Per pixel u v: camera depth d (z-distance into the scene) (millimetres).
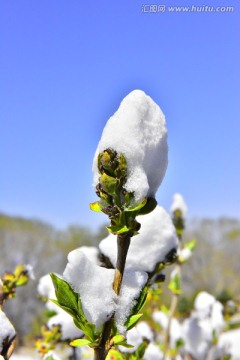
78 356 543
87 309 234
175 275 661
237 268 4477
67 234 5332
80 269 236
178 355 792
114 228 228
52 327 538
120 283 237
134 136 227
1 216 5348
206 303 821
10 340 309
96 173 234
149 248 338
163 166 237
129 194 225
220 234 5340
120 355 409
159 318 790
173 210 667
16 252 3961
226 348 794
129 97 233
